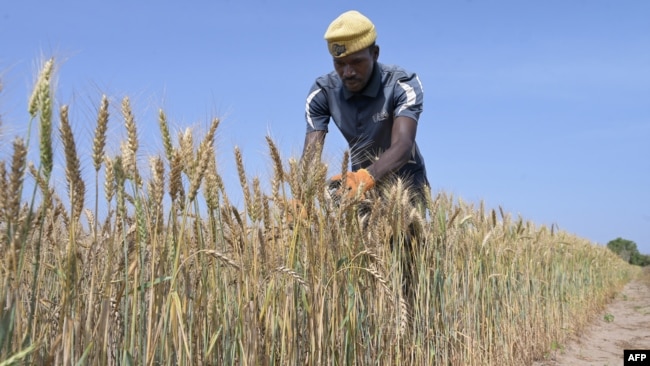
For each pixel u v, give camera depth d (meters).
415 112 4.77
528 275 8.26
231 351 2.68
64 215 2.10
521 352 7.38
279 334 3.04
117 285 2.34
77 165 1.90
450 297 5.36
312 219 3.19
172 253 2.33
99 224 2.57
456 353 5.30
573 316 11.29
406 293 4.76
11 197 1.71
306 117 5.38
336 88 5.16
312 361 3.12
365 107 5.00
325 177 3.27
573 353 9.13
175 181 2.28
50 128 1.79
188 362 2.33
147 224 2.19
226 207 2.77
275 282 2.98
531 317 8.30
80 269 2.35
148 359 2.15
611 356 9.02
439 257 5.11
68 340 1.94
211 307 2.56
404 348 4.45
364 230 4.05
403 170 5.19
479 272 6.12
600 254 18.11
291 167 3.15
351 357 3.58
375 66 4.91
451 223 5.27
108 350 2.23
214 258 2.57
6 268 1.78
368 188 3.88
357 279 3.74
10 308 1.75
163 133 2.36
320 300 3.21
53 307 2.52
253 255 2.83
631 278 40.03
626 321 14.12
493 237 6.83
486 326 6.18
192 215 2.47
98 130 1.95
